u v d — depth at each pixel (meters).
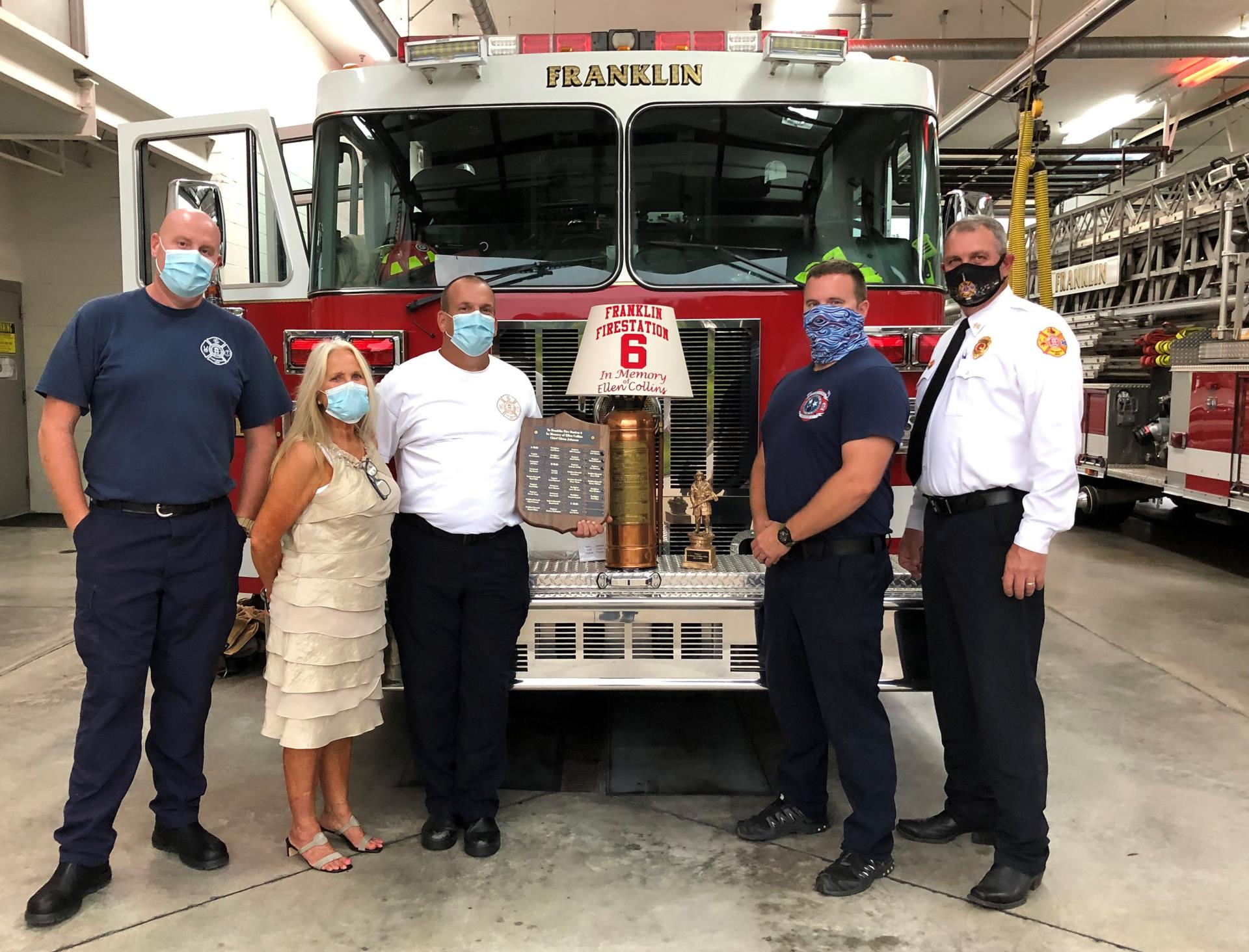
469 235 3.59
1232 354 6.69
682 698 4.37
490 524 2.80
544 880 2.71
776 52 3.41
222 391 2.66
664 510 3.51
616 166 3.52
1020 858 2.59
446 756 2.93
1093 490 8.71
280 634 2.68
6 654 4.86
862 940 2.43
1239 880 2.74
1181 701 4.26
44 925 2.48
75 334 2.51
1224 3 10.85
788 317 3.47
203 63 8.97
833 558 2.64
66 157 8.36
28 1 6.54
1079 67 12.78
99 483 2.55
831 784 3.42
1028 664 2.60
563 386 3.55
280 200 3.82
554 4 10.87
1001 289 2.66
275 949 2.38
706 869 2.78
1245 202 7.61
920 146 3.60
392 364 3.46
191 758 2.79
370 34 12.17
